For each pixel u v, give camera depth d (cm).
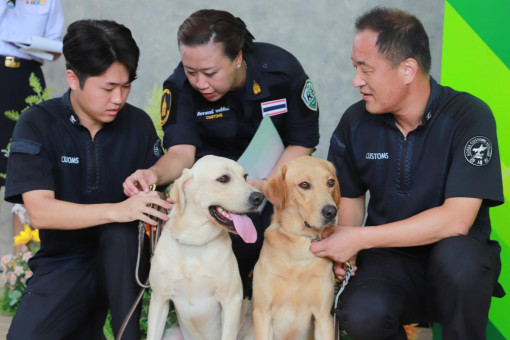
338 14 468
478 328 208
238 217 225
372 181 244
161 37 489
